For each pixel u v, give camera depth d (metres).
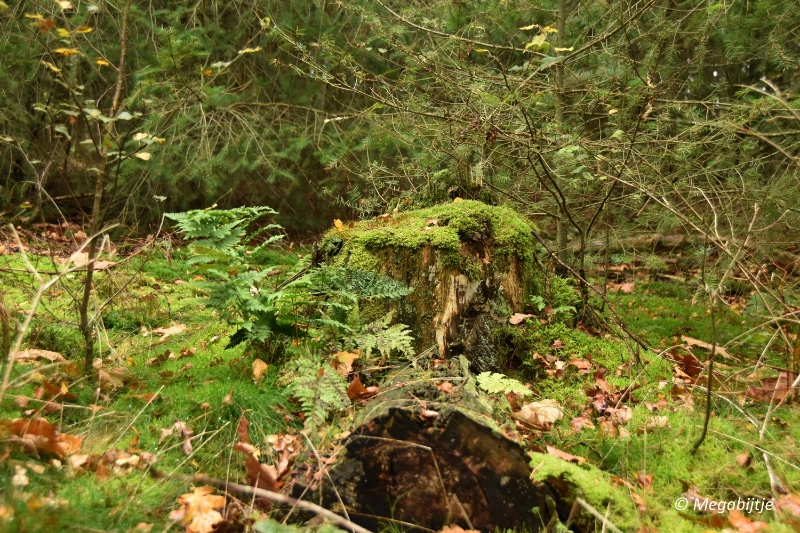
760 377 3.46
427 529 2.21
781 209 4.53
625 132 4.48
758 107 3.96
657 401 3.24
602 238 5.99
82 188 7.79
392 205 4.82
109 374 3.02
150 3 6.91
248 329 3.18
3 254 5.48
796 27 4.80
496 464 2.21
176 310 4.71
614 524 2.17
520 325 3.64
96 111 2.71
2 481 2.06
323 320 3.10
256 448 2.62
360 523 2.23
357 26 7.51
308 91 7.71
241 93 7.71
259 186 8.19
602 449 2.81
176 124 6.77
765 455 2.53
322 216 8.42
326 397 2.53
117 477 2.33
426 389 2.53
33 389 2.79
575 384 3.44
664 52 4.68
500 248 3.62
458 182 4.50
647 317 5.18
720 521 2.25
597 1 4.79
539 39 3.84
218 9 7.57
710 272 5.17
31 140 6.87
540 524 2.18
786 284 4.19
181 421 2.70
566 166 4.51
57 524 1.93
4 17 6.19
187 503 2.21
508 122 4.60
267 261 6.61
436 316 3.39
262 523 1.95
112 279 4.48
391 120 5.19
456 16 5.02
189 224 3.20
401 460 2.25
